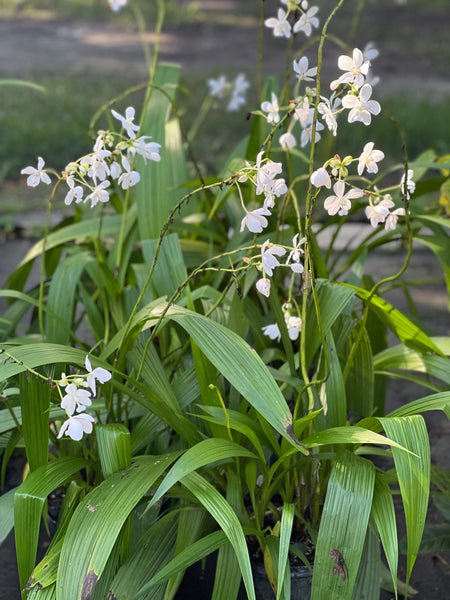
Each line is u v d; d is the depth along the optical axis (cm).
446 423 153
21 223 250
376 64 481
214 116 356
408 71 468
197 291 113
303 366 93
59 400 99
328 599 79
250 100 382
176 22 602
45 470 91
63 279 127
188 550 84
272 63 467
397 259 229
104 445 89
